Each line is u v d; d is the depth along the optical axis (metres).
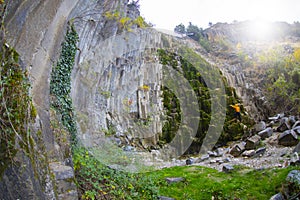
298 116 9.41
